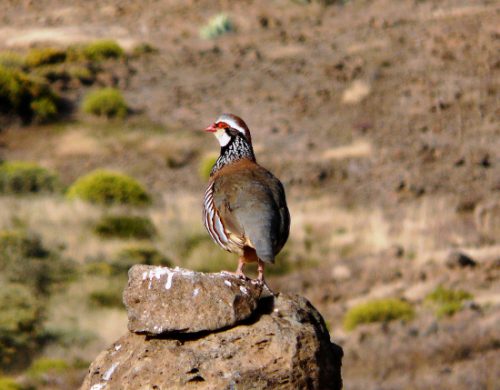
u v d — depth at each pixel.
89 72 60.28
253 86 59.75
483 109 55.50
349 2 70.00
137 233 40.16
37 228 39.34
